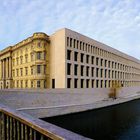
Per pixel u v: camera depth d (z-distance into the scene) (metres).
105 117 42.06
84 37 57.91
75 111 43.06
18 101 32.50
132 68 98.25
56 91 39.44
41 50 52.78
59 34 52.16
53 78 53.56
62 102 40.56
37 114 34.62
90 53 60.25
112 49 74.44
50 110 37.16
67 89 42.22
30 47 56.78
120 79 81.94
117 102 63.44
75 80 54.41
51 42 55.03
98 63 64.62
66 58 50.41
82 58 57.25
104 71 67.75
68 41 51.53
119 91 67.88
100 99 54.94
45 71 53.44
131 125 35.31
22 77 61.72
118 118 41.47
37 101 35.56
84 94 47.53
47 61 54.06
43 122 2.97
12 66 70.19
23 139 3.39
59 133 2.35
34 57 53.53
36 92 35.59
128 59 92.06
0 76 80.31
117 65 79.12
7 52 72.69
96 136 27.92
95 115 44.03
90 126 33.88
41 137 2.72
